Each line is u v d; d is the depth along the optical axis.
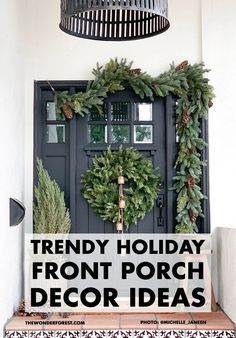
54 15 4.35
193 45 4.31
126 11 3.12
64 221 4.00
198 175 4.18
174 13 4.33
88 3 2.63
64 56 4.33
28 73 4.31
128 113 4.36
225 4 4.30
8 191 3.64
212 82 4.25
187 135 4.18
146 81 4.19
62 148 4.33
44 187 4.01
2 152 3.46
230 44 4.27
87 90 4.25
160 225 4.30
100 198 4.22
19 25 4.07
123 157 4.24
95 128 4.34
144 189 4.22
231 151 4.21
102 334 3.50
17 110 3.97
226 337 3.46
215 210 4.19
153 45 4.32
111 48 4.32
